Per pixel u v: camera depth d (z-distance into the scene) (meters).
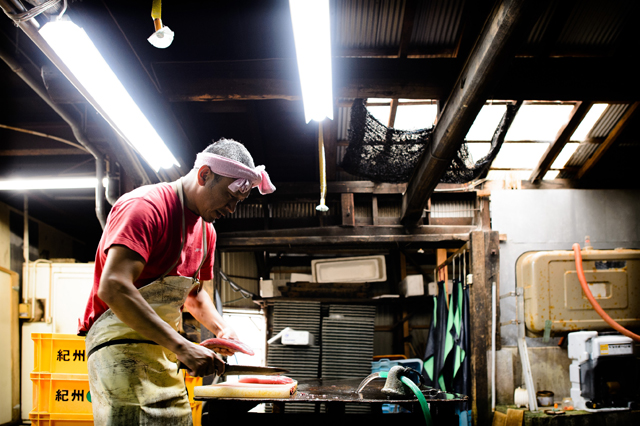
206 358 1.83
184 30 4.66
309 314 7.66
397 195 7.85
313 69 3.40
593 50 5.53
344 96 4.92
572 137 7.05
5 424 6.63
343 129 6.68
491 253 5.83
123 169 5.66
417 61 4.82
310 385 3.89
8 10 2.23
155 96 4.36
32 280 7.25
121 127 3.76
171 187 2.11
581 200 7.18
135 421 1.88
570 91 4.91
